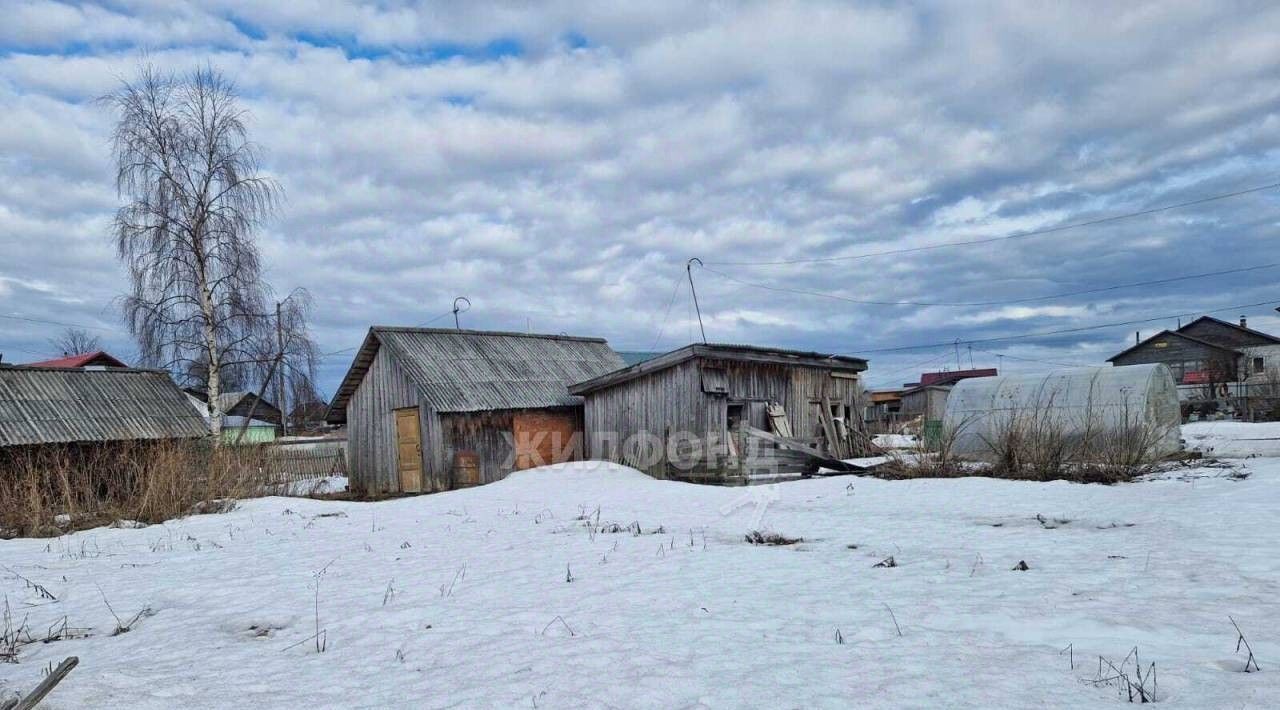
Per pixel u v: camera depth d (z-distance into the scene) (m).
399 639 6.01
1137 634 5.20
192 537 12.87
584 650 5.37
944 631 5.52
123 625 7.00
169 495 16.28
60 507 16.06
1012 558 8.20
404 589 7.88
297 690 4.85
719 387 19.89
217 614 7.19
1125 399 18.12
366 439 23.33
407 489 21.83
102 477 17.80
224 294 23.80
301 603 7.44
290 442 28.27
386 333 22.36
